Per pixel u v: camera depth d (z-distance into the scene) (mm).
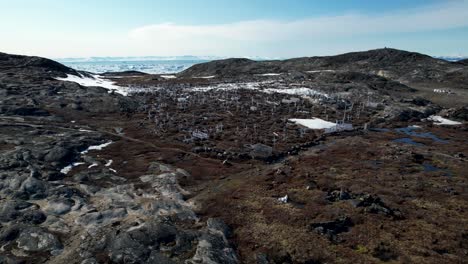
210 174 59312
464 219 42906
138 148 71250
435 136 90125
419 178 57031
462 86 166250
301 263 34781
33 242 36688
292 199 47938
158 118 97688
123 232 38031
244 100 125562
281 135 86062
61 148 63688
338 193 49094
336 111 114188
